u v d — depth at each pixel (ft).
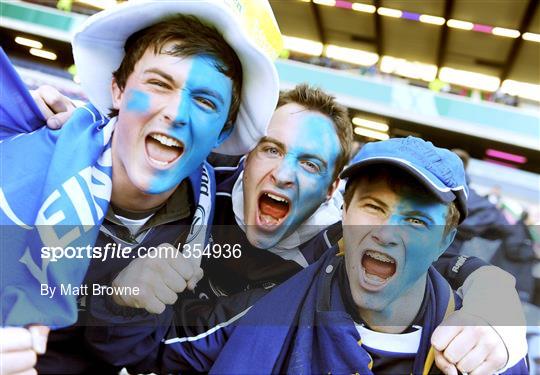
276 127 4.95
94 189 4.59
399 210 4.55
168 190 4.71
